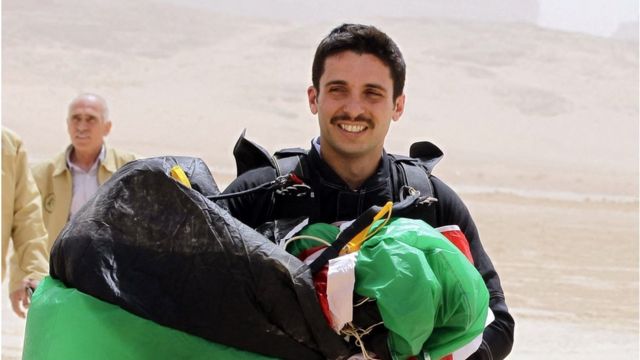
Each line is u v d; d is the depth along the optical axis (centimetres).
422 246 294
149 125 4881
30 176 628
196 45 7819
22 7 8250
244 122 5231
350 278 288
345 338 298
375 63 328
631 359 1113
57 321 295
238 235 293
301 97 6088
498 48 8112
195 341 291
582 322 1339
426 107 5991
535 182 3628
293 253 315
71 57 6856
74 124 714
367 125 329
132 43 7694
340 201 332
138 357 289
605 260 1938
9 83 5841
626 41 8694
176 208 297
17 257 625
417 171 344
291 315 290
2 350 927
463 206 346
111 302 293
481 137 5362
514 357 1080
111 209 301
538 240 2109
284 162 340
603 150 5391
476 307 293
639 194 3550
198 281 292
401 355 295
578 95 6944
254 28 8612
